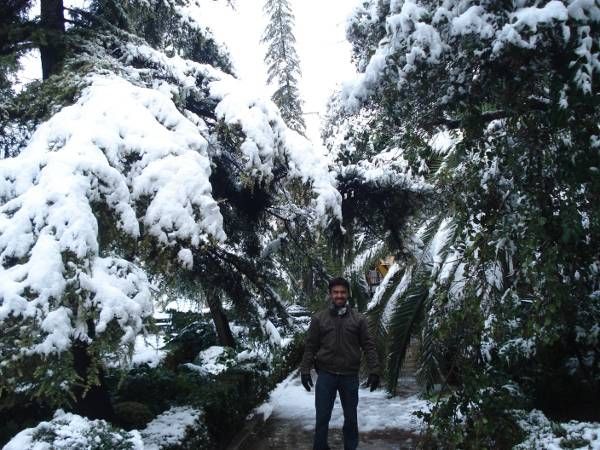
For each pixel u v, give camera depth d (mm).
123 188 3447
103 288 3018
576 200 3406
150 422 4621
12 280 2883
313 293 6543
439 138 5652
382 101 3682
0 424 4773
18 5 5047
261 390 7609
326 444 4746
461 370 4062
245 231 6414
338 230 6070
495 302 4164
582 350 5125
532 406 4773
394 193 5898
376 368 4840
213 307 8102
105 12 5695
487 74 3248
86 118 3682
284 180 5176
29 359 2879
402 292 6914
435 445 4320
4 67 4727
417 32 3027
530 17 2674
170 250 3564
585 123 3107
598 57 2791
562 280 3646
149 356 7355
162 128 3826
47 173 3279
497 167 3744
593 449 3016
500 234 3641
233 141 4594
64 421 3141
